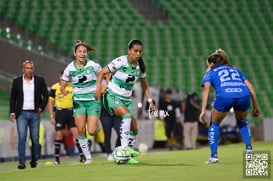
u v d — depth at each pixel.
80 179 22.16
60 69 75.12
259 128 80.62
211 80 28.84
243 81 29.00
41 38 86.62
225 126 74.81
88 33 100.62
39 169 28.92
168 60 97.56
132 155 30.17
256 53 103.62
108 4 108.31
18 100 35.94
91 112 32.38
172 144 68.88
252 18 110.75
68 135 54.03
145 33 103.75
